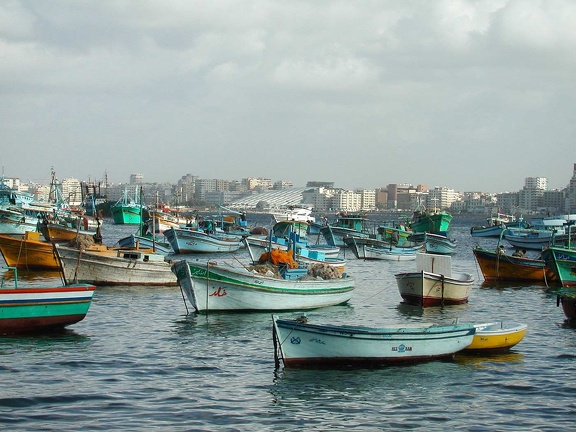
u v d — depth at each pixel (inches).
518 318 1692.9
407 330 1139.9
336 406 962.1
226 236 3764.8
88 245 2145.7
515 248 4414.4
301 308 1694.1
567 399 1012.5
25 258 2335.1
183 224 5339.6
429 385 1062.4
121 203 6958.7
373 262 3410.4
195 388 1031.6
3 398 962.1
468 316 1708.9
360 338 1119.6
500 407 973.2
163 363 1166.3
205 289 1590.8
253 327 1469.0
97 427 867.4
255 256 2901.1
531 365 1187.9
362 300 1980.8
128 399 976.3
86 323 1491.1
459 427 895.7
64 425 871.7
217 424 888.9
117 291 1974.7
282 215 6254.9
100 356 1200.8
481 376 1114.1
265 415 922.7
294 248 1964.8
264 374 1105.4
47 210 4613.7
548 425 908.6
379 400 989.2
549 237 4323.3
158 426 876.6
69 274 2006.6
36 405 941.8
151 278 2082.9
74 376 1078.4
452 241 4271.7
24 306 1283.2
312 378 1085.8
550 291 2226.9
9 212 3799.2
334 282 1759.4
